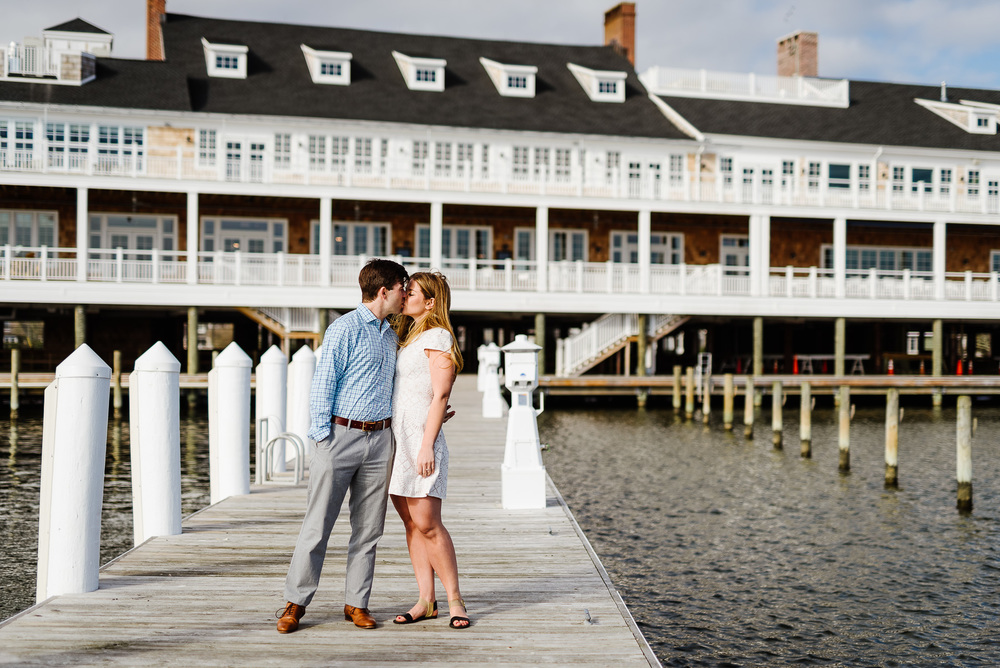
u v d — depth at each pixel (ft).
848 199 110.32
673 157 116.16
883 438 76.69
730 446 69.87
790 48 143.13
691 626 27.55
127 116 100.83
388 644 15.98
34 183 92.02
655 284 104.01
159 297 93.04
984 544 38.29
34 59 105.81
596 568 21.76
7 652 15.21
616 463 59.16
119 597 18.51
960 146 123.24
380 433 16.33
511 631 16.83
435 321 16.71
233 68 112.68
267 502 29.76
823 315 107.04
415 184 102.99
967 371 125.90
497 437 51.13
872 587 31.73
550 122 114.42
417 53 123.85
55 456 18.53
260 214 108.47
